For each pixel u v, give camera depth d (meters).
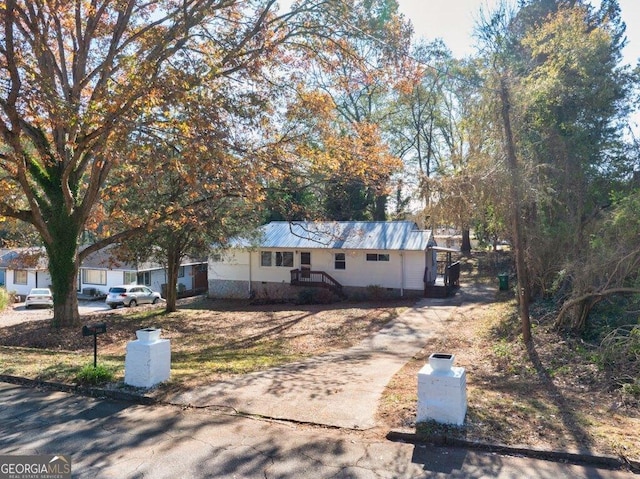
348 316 20.08
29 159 14.05
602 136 13.67
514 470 4.34
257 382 7.37
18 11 10.49
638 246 9.52
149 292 33.12
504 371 9.39
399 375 8.24
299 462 4.58
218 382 7.26
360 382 7.54
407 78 12.25
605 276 10.62
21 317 25.67
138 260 22.48
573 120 13.37
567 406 6.31
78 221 14.98
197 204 14.68
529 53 15.24
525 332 11.20
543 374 8.96
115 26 12.55
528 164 11.34
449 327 15.70
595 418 5.71
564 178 12.92
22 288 41.62
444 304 22.02
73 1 11.44
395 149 38.03
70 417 5.87
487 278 30.84
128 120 8.67
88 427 5.54
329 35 12.75
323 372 8.50
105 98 9.30
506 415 5.55
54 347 13.29
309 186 14.80
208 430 5.40
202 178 10.25
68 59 14.70
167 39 10.46
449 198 10.85
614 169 13.34
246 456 4.73
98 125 10.02
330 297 26.84
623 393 7.32
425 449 4.83
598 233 10.99
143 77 9.22
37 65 11.64
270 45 12.07
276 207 16.62
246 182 10.33
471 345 12.30
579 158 12.98
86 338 14.30
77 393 6.84
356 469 4.42
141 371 6.82
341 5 11.91
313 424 5.52
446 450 4.79
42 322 18.30
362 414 5.79
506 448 4.69
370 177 14.41
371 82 13.10
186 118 9.52
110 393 6.63
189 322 19.91
